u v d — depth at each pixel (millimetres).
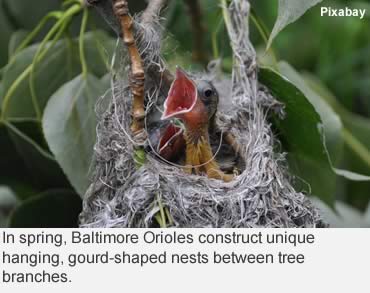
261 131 1321
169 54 1360
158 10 1303
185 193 1290
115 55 1310
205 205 1289
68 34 1380
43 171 1380
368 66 1557
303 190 1334
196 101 1319
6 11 1444
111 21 1277
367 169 1490
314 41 1565
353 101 1564
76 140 1340
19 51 1380
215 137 1347
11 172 1404
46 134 1337
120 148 1296
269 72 1325
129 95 1301
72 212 1375
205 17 1454
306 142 1335
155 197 1281
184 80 1315
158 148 1328
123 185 1289
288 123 1334
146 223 1278
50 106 1343
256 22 1352
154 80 1310
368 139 1490
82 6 1354
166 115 1307
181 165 1336
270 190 1299
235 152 1341
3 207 1442
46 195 1370
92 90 1349
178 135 1337
